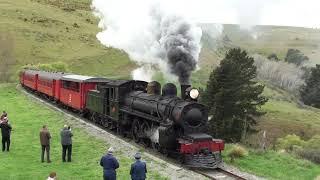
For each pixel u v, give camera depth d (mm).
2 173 15977
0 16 101312
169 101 18609
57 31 99188
